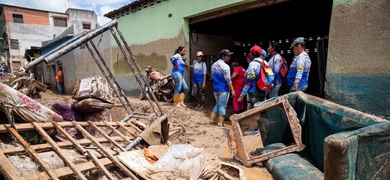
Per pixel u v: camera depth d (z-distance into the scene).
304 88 4.20
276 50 4.83
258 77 4.52
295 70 4.24
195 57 8.05
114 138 3.40
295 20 9.70
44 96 13.99
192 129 5.19
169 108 6.65
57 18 34.66
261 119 3.77
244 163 3.34
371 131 1.73
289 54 11.23
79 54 14.73
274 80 4.74
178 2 7.69
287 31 11.27
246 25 9.95
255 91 4.62
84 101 4.27
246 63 11.13
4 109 2.72
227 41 8.98
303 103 3.31
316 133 3.03
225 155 3.81
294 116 3.23
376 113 3.88
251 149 3.99
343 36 4.21
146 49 9.42
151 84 8.60
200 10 6.96
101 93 4.43
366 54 3.93
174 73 6.65
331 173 1.68
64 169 2.41
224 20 8.68
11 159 2.38
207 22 8.48
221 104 5.34
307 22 10.07
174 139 4.55
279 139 3.73
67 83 16.78
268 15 8.59
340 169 1.62
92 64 13.48
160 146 3.28
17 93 2.86
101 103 4.41
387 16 3.65
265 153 3.39
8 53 32.47
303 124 3.33
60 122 3.22
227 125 5.62
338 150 1.58
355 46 4.06
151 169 2.67
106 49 12.04
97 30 3.69
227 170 3.08
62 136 3.45
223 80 5.21
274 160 3.17
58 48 3.23
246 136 4.65
